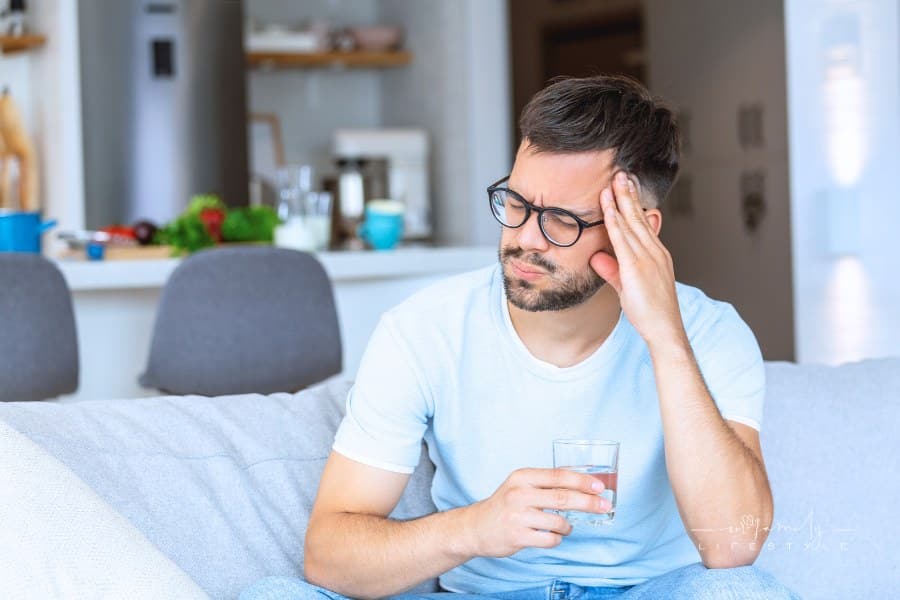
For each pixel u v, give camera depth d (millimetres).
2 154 5043
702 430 1419
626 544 1566
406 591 1476
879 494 1758
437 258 3826
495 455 1530
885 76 3930
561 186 1418
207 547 1532
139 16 5137
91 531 1255
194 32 5219
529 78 5398
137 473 1540
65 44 5000
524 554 1562
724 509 1414
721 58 4434
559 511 1316
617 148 1434
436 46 5793
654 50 4699
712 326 1567
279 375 3016
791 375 1856
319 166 6352
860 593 1730
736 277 4457
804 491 1754
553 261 1426
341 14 6410
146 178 5172
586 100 1439
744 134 4363
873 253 3996
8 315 2709
